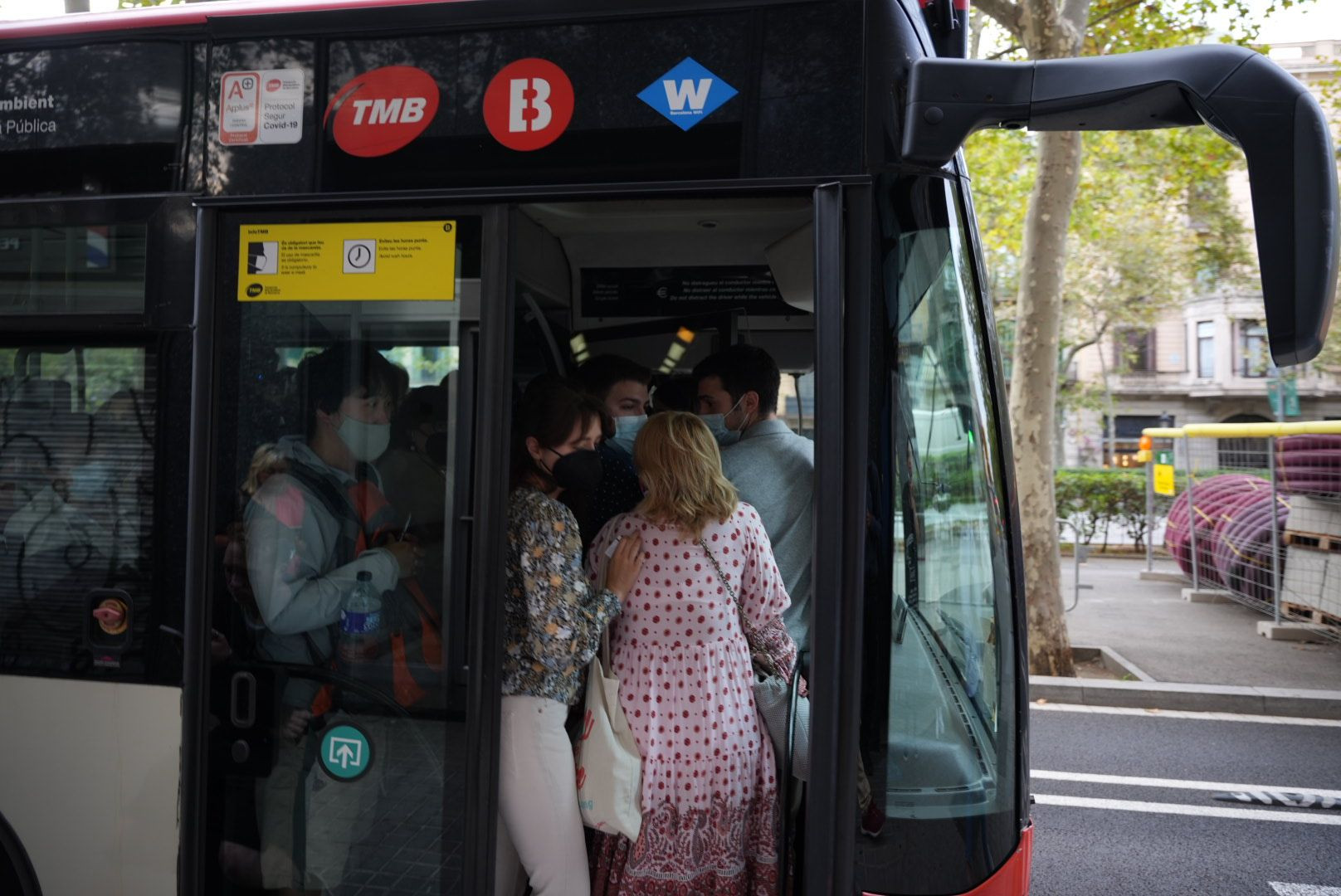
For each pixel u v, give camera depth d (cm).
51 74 266
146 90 262
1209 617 1124
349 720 252
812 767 229
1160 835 524
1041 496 873
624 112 242
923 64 228
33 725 262
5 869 265
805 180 234
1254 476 1277
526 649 255
